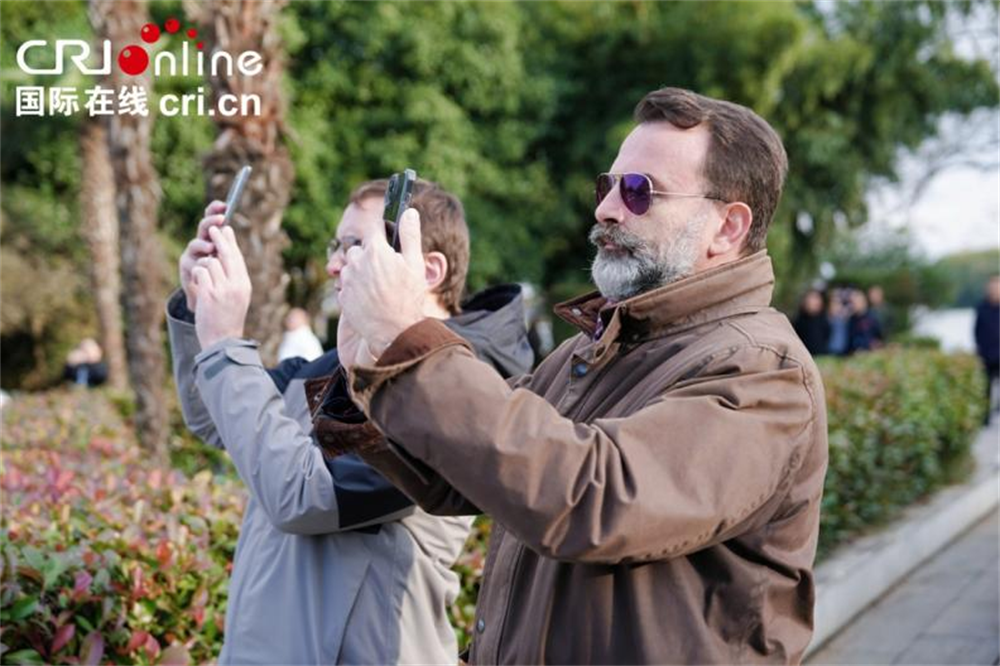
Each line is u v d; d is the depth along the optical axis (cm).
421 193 389
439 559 347
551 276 2944
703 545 240
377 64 2544
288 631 333
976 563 933
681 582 249
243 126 803
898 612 794
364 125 2550
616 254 279
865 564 822
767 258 279
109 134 1134
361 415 302
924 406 1152
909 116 2844
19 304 2559
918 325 3909
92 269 2252
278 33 823
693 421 238
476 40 2573
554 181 2827
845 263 4241
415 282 248
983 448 1540
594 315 297
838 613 751
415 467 255
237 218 804
